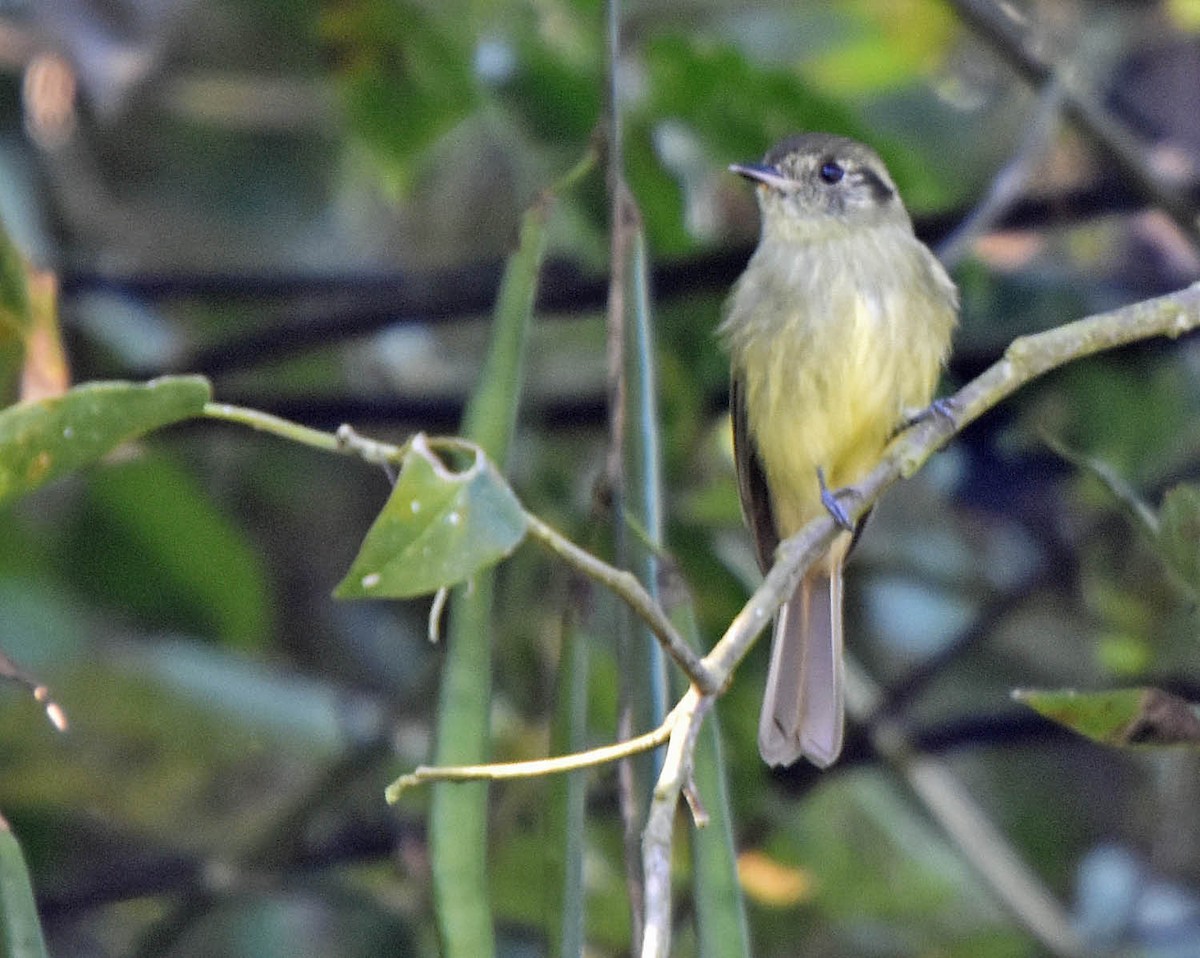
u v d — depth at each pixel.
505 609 9.63
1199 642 6.03
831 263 8.90
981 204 9.16
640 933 4.88
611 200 5.54
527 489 10.29
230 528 10.53
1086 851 12.27
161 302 11.25
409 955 10.74
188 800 10.05
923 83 12.18
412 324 10.05
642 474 5.34
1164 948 10.86
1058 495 10.88
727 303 9.22
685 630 5.21
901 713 10.31
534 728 9.58
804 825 10.50
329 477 11.95
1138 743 5.25
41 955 4.52
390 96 9.68
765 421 9.01
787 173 9.06
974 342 10.55
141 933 10.89
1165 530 5.93
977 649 11.86
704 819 4.50
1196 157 12.51
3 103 10.78
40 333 6.73
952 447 10.79
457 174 12.02
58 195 11.39
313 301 11.77
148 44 8.67
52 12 8.59
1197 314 6.35
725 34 11.81
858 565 11.70
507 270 5.43
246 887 9.73
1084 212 9.92
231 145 12.02
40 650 9.80
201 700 9.83
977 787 12.53
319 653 11.82
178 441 11.01
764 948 10.22
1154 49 12.67
